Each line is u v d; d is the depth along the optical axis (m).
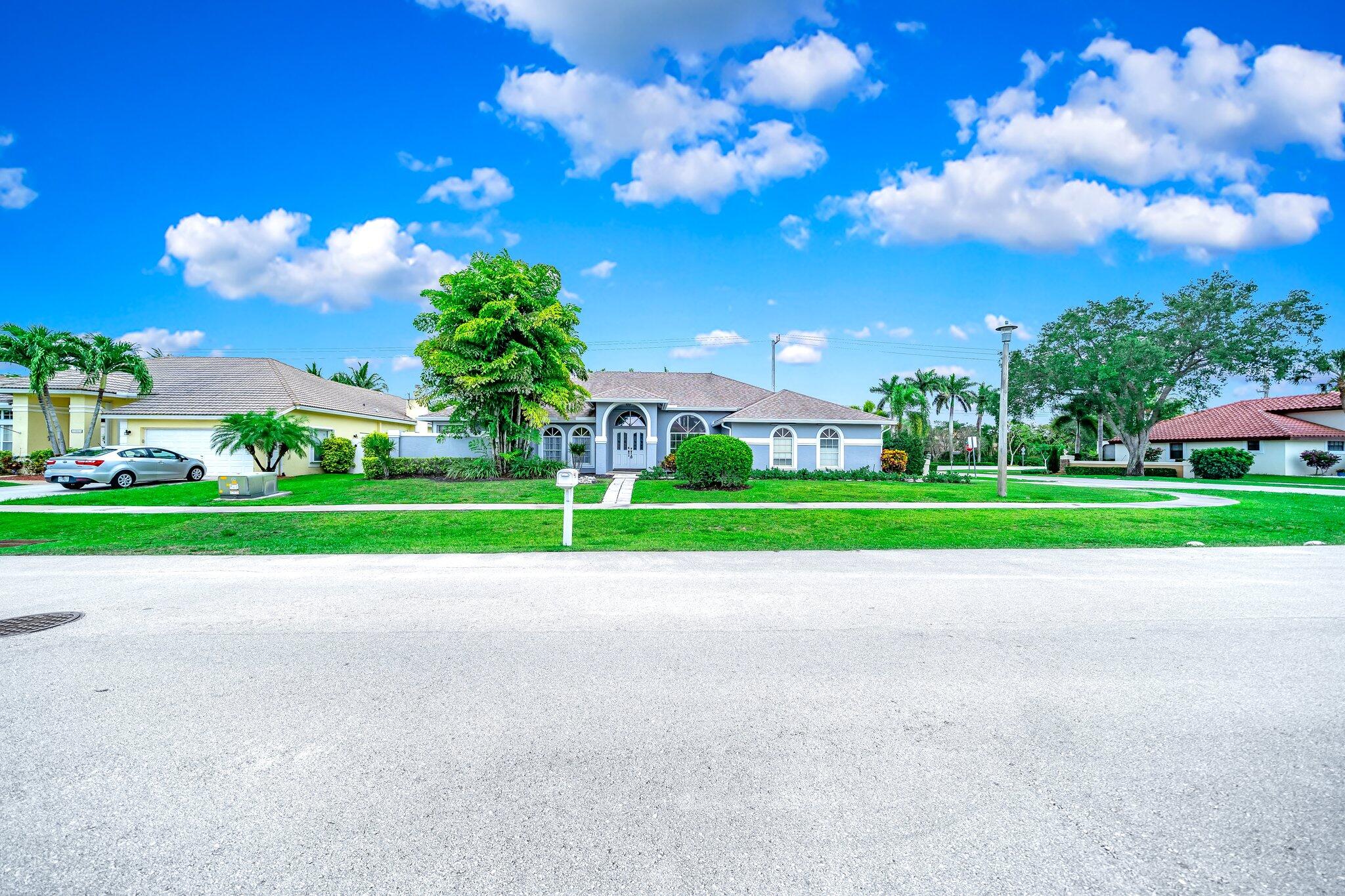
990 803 2.90
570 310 20.83
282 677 4.39
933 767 3.22
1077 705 3.96
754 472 23.61
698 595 6.96
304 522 12.97
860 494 18.22
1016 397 36.47
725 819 2.78
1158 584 7.59
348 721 3.70
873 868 2.47
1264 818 2.79
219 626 5.68
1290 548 10.77
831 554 9.88
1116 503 17.17
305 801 2.89
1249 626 5.75
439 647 5.10
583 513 14.23
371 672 4.52
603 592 7.09
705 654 4.93
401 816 2.79
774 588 7.31
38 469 23.34
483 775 3.12
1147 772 3.17
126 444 23.47
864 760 3.28
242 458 23.47
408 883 2.38
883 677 4.43
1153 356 30.47
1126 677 4.44
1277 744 3.46
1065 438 61.28
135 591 7.13
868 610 6.28
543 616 6.06
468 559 9.38
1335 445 34.16
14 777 3.06
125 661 4.71
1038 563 9.16
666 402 25.97
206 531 11.91
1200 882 2.40
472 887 2.37
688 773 3.15
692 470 18.84
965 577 8.02
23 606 6.43
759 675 4.47
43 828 2.68
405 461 21.62
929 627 5.69
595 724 3.68
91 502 16.03
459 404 20.31
